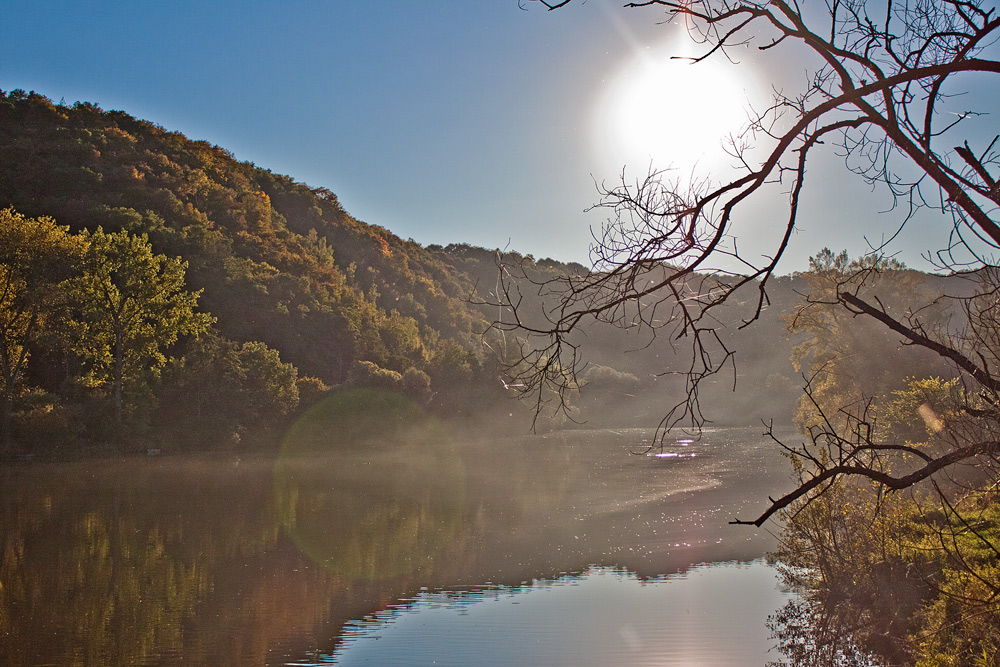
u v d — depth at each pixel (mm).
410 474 45438
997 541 11195
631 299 4391
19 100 106625
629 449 63812
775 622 15344
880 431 21844
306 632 15336
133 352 54875
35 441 48750
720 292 4543
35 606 17188
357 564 21172
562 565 20922
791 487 36781
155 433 54656
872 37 4781
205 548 23297
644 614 16219
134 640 14844
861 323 30969
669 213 4391
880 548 13875
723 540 24016
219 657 13969
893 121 4652
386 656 13812
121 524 27484
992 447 4641
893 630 12922
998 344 5262
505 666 13219
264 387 62094
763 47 4754
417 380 74312
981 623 9047
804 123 4418
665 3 4547
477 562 21375
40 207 78562
